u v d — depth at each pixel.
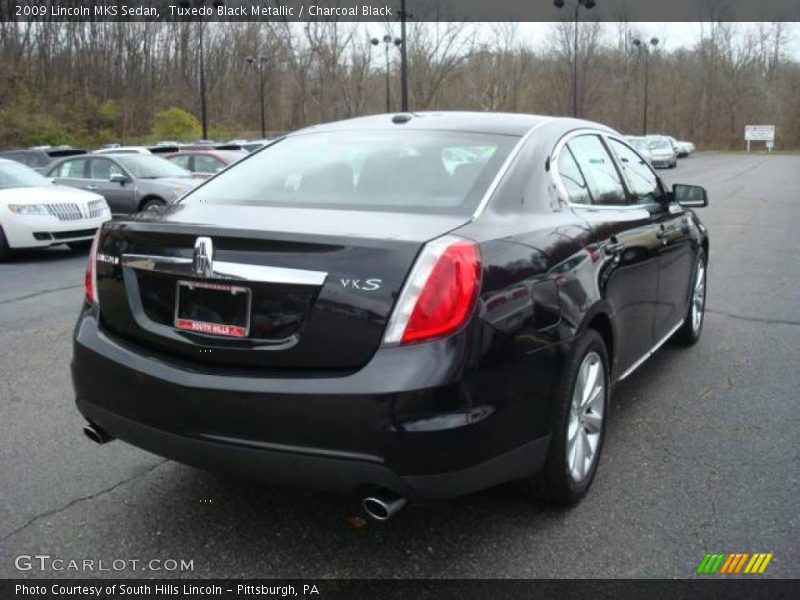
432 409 2.61
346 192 3.41
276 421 2.70
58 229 11.01
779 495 3.53
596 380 3.54
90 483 3.68
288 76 55.72
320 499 3.54
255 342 2.79
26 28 50.88
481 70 58.50
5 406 4.70
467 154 3.52
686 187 5.34
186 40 55.69
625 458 3.94
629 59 82.94
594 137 4.33
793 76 93.19
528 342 2.93
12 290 8.60
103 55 53.88
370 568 2.99
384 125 3.98
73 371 3.25
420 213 3.11
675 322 5.25
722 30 91.56
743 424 4.39
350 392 2.61
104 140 50.22
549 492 3.30
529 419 2.96
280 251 2.77
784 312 7.18
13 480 3.69
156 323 3.02
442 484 2.67
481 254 2.80
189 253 2.91
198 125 51.66
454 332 2.66
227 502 3.51
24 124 45.28
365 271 2.68
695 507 3.43
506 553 3.07
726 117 91.88
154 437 2.95
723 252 10.99
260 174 3.76
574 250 3.36
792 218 15.66
